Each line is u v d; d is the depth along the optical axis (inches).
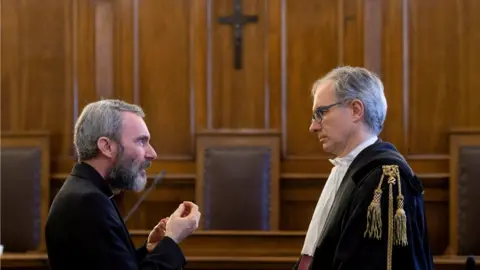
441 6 241.8
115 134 93.4
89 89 250.4
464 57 240.8
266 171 234.1
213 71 249.1
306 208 243.9
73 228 87.0
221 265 160.1
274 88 247.1
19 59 250.7
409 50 242.8
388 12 243.4
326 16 245.6
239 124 248.5
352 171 95.9
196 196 235.8
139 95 250.2
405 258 87.3
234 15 246.7
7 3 250.2
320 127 99.7
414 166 241.4
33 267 159.9
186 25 249.6
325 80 100.7
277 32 246.7
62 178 243.6
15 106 251.1
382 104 99.2
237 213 231.0
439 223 237.9
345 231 89.0
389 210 88.0
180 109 249.8
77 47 250.4
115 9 250.4
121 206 246.8
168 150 249.4
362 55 244.2
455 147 230.1
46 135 241.3
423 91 242.7
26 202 234.4
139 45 250.2
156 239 104.6
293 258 159.9
